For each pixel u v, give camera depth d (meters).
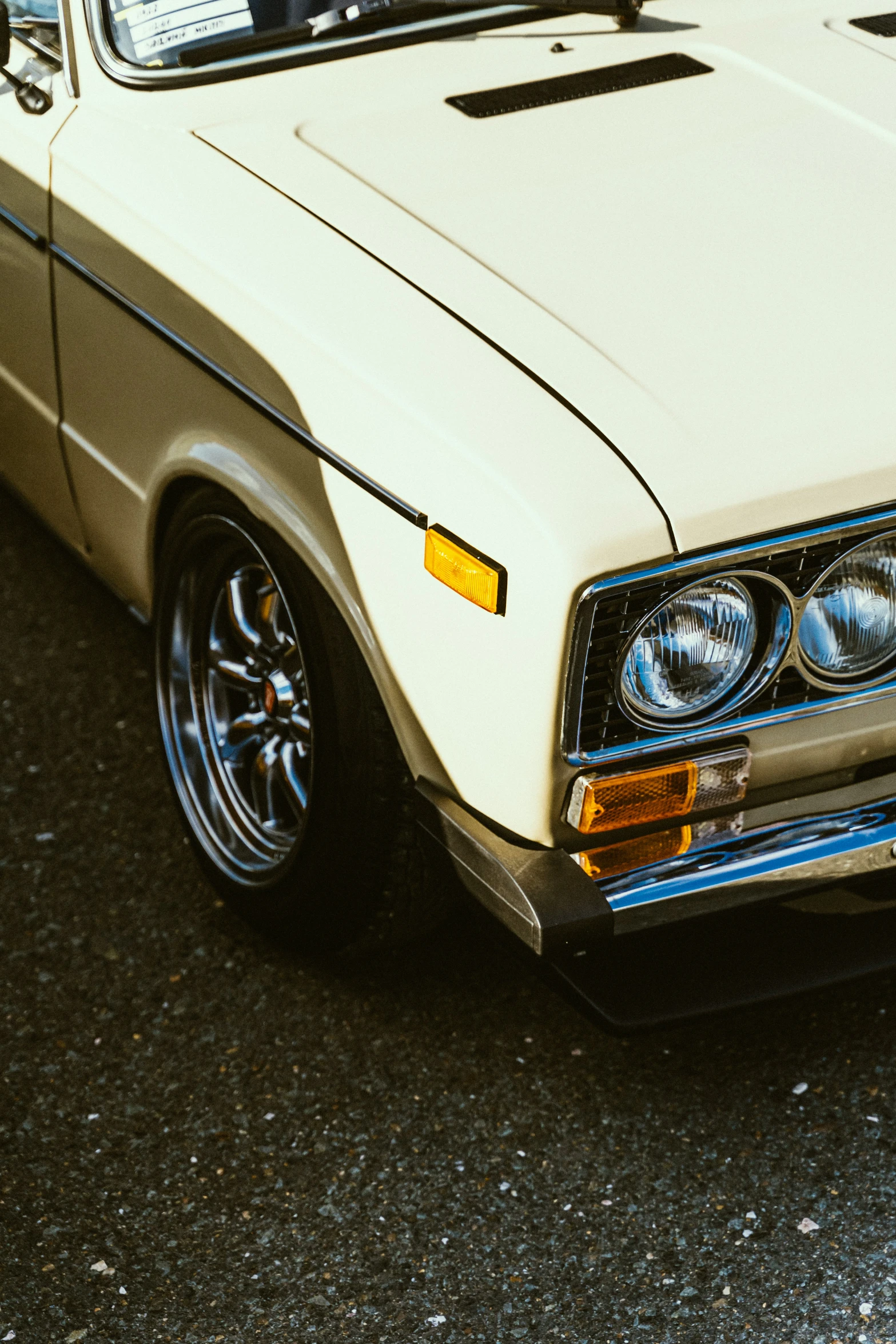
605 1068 2.60
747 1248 2.27
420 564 2.12
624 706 2.02
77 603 3.89
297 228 2.44
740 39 2.99
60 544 3.55
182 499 2.71
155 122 2.81
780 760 2.18
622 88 2.80
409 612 2.17
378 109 2.78
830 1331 2.13
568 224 2.38
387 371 2.16
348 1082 2.59
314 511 2.33
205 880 3.05
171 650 2.93
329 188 2.52
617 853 2.16
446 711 2.18
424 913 2.62
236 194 2.55
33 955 2.88
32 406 3.21
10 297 3.11
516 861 2.13
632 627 1.97
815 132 2.63
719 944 2.38
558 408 2.04
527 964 2.23
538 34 3.06
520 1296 2.22
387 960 2.85
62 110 2.94
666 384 2.07
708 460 1.97
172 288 2.54
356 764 2.39
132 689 3.59
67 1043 2.69
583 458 1.98
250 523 2.48
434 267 2.30
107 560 3.19
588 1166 2.42
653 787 2.10
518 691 2.01
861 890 2.41
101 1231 2.34
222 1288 2.25
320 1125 2.51
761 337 2.14
